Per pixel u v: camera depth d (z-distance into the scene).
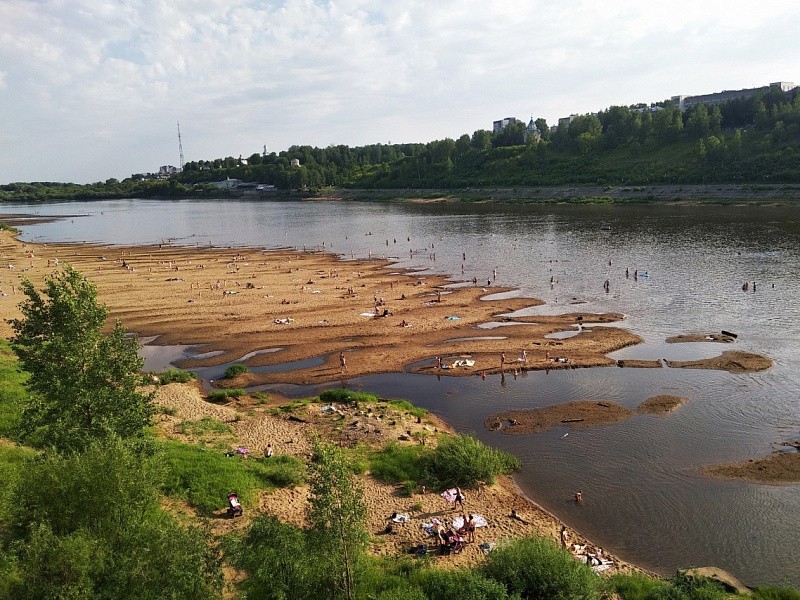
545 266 100.62
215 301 81.06
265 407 47.41
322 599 20.88
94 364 25.83
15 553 18.33
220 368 57.69
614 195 198.12
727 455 38.19
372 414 44.31
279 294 84.69
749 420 43.06
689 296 77.75
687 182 187.50
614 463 37.62
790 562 28.00
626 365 54.44
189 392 49.91
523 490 34.94
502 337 63.66
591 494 34.22
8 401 40.59
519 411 45.88
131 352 27.34
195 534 19.91
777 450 38.72
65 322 25.75
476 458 35.78
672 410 45.00
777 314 68.44
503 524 30.83
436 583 23.55
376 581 23.72
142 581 17.58
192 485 31.69
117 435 23.61
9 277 100.06
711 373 52.09
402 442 39.72
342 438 40.25
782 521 31.09
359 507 21.14
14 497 20.36
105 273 102.38
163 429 40.28
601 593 24.58
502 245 123.25
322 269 104.38
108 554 18.00
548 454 39.09
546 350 58.91
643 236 124.38
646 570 27.66
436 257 113.44
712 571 26.44
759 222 133.12
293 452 38.28
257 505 31.17
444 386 51.59
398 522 30.36
